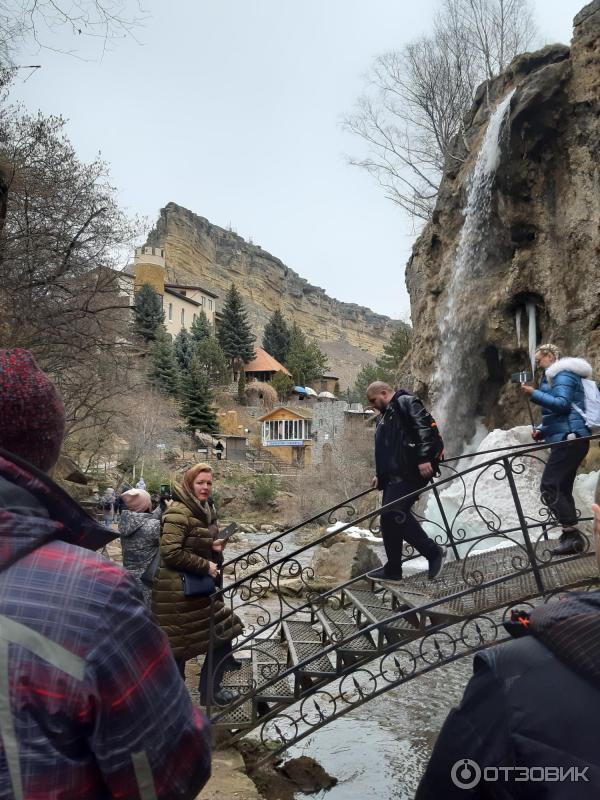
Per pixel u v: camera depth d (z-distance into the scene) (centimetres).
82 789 126
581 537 583
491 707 132
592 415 595
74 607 132
